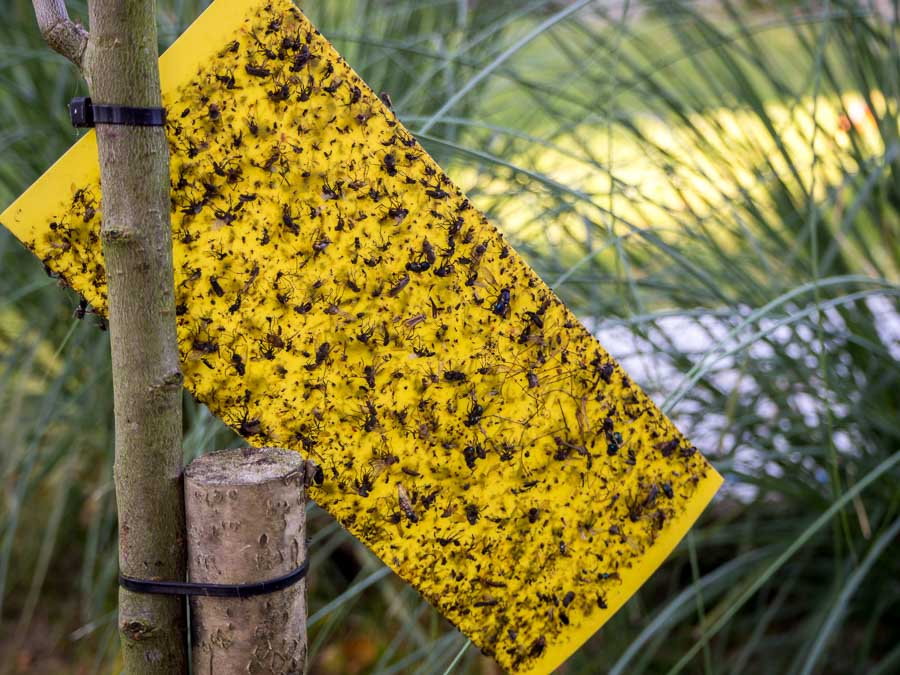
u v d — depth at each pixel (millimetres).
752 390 925
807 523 916
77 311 564
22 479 909
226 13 538
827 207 876
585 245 888
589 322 893
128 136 521
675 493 604
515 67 1006
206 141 542
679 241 922
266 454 559
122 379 538
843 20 915
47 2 526
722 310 833
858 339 861
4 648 989
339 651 978
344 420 569
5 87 966
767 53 1029
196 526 542
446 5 1083
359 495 574
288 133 548
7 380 1030
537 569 597
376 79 1000
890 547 904
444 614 592
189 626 590
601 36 971
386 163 556
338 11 996
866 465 898
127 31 515
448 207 563
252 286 555
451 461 581
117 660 943
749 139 936
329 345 563
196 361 557
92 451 1081
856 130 913
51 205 537
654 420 597
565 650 606
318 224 555
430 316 569
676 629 977
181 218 546
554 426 587
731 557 1049
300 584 556
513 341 578
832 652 935
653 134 994
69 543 1104
